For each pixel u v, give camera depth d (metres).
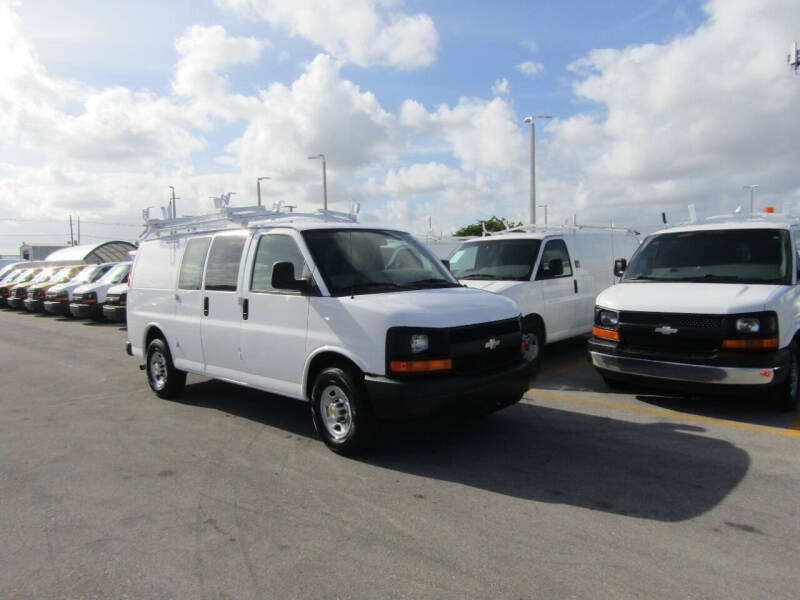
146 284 7.86
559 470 4.81
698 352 6.12
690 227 7.83
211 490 4.62
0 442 6.06
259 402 7.43
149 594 3.21
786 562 3.33
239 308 6.22
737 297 6.12
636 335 6.52
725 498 4.20
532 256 8.96
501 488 4.48
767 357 5.80
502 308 5.47
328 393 5.36
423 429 5.98
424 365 4.78
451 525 3.90
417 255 6.33
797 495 4.22
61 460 5.43
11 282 25.25
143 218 8.04
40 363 11.00
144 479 4.89
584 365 9.18
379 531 3.84
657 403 6.77
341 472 4.91
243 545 3.72
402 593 3.12
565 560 3.41
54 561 3.59
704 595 3.03
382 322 4.86
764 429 5.70
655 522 3.86
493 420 6.22
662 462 4.92
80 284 19.77
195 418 6.73
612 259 11.09
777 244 6.97
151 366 7.91
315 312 5.37
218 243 6.69
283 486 4.65
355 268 5.63
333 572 3.36
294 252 5.71
